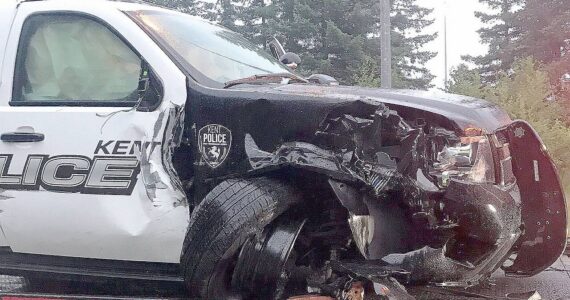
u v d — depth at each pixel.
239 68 4.15
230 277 3.25
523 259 3.98
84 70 3.93
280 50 5.57
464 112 3.39
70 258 3.78
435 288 3.48
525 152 3.75
